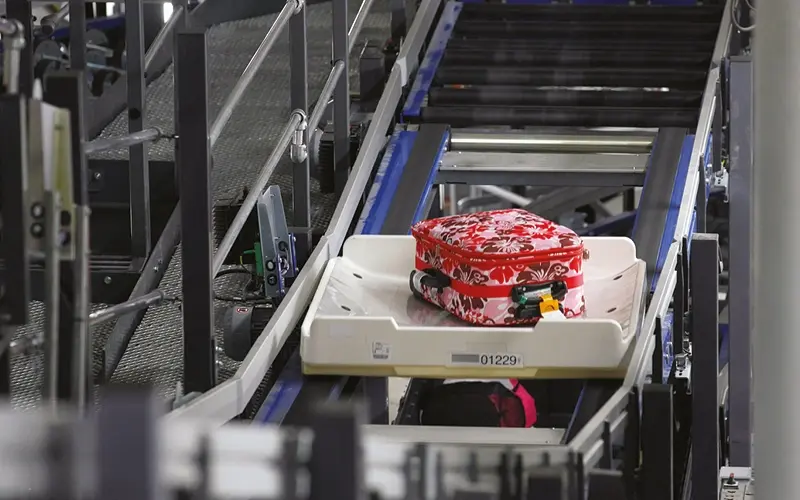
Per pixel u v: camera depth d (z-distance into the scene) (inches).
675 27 389.4
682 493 237.0
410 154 327.9
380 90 354.0
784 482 160.9
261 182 258.8
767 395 161.8
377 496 137.7
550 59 376.2
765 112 161.3
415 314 255.1
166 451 123.5
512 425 259.8
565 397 283.4
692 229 300.0
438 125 339.3
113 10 498.6
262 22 438.0
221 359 270.5
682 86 361.7
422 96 355.3
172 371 266.5
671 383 262.2
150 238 303.6
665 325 264.5
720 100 359.6
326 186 323.3
